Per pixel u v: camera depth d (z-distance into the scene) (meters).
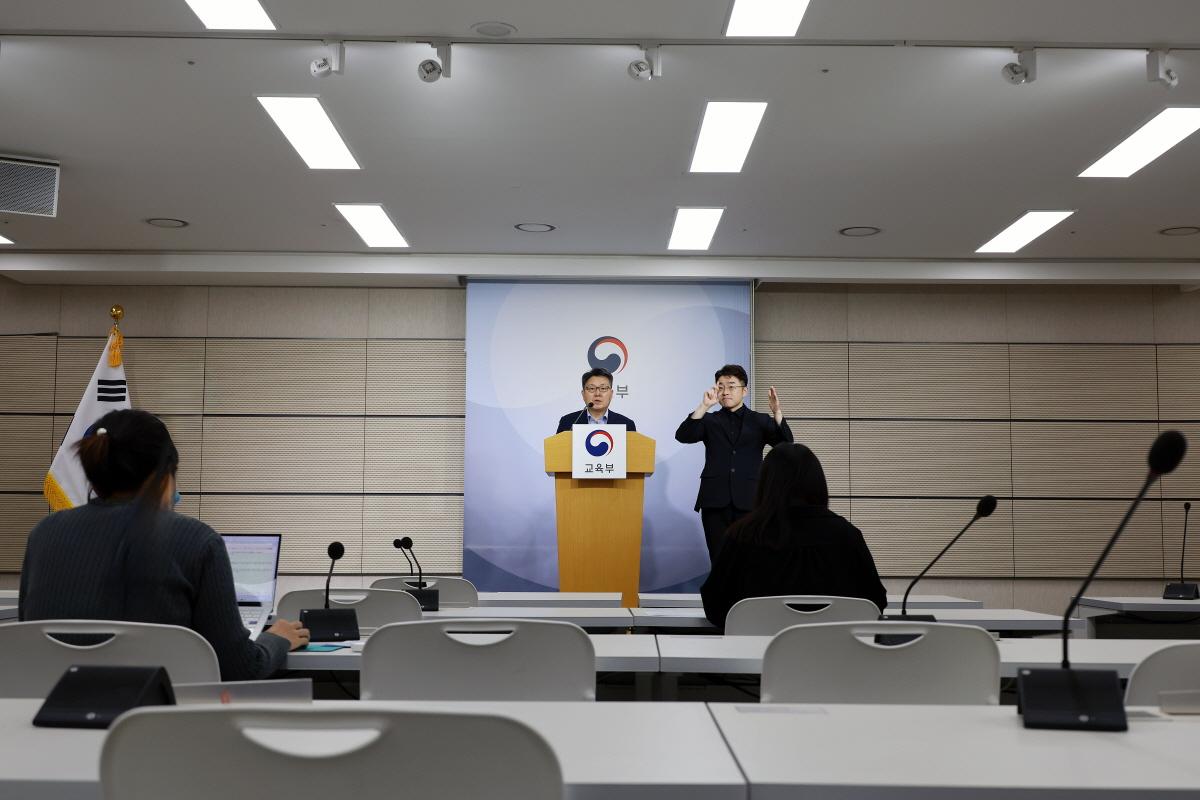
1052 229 7.76
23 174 6.24
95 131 5.84
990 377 9.17
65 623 1.88
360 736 1.42
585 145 6.05
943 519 9.05
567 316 8.76
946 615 3.93
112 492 2.25
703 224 7.68
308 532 8.95
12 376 9.04
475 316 8.75
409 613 3.31
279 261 8.56
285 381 9.05
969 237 7.98
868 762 1.23
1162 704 1.54
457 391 9.08
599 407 8.34
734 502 7.75
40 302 9.10
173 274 8.68
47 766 1.19
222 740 1.01
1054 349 9.20
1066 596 9.01
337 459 9.01
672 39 4.75
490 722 1.00
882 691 1.97
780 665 1.98
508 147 6.08
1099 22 4.57
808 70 5.05
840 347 9.17
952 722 1.47
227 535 3.78
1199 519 9.05
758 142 5.99
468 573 8.52
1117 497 9.07
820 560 3.30
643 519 8.54
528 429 8.65
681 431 7.86
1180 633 5.59
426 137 5.93
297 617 3.39
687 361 8.73
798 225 7.68
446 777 1.01
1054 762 1.23
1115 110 5.50
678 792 1.13
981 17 4.53
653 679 2.98
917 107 5.48
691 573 8.52
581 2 4.43
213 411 9.02
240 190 6.90
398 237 8.06
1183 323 9.24
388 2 4.43
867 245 8.24
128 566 2.13
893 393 9.14
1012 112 5.54
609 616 3.90
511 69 5.05
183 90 5.29
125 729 1.00
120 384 8.57
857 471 9.07
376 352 9.10
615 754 1.27
